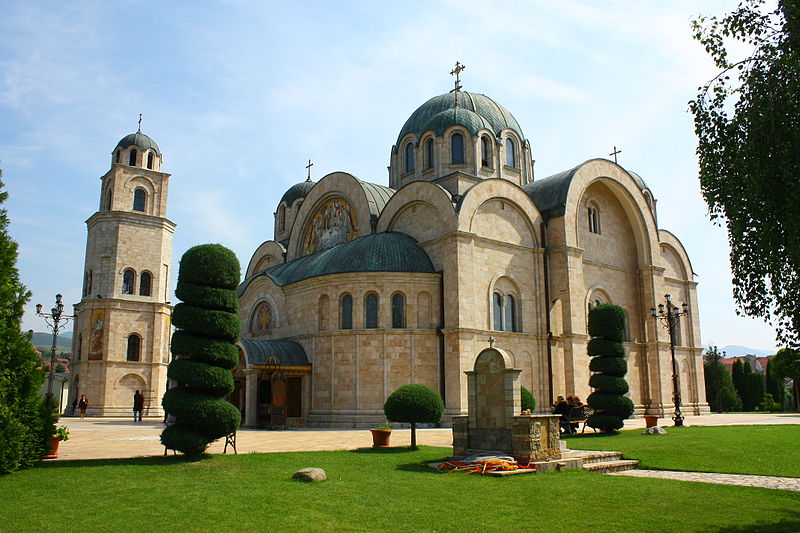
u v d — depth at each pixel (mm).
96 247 67125
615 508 15344
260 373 41781
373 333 41375
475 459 21312
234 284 24531
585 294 51406
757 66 14602
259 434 35125
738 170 14445
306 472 18734
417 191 46188
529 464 20891
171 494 16484
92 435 35250
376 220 50219
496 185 45906
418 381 41094
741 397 80125
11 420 19672
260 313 51344
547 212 49688
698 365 64375
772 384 79500
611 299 53625
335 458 23562
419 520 13945
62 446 28344
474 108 58000
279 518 13953
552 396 45906
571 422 34156
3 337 19906
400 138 58531
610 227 55375
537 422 21562
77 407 63969
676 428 38250
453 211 42938
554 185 50938
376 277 42125
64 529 12930
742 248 14602
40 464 21406
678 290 65750
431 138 54344
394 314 42125
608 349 36812
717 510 15211
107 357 64125
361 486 17828
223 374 23344
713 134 15273
